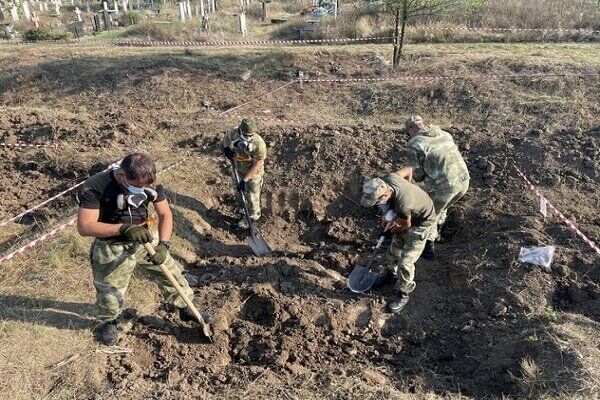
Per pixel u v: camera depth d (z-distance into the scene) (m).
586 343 4.14
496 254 5.51
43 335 4.19
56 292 4.70
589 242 5.36
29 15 21.86
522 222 5.89
